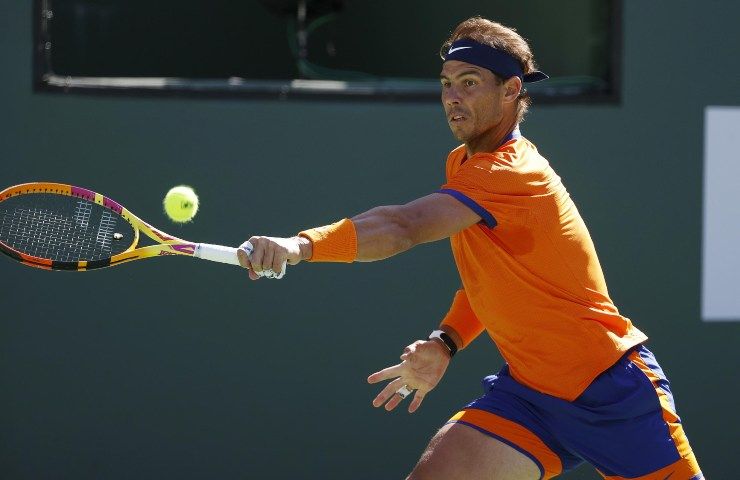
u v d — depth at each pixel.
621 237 18.58
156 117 17.67
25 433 17.59
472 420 11.95
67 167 17.48
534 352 11.70
